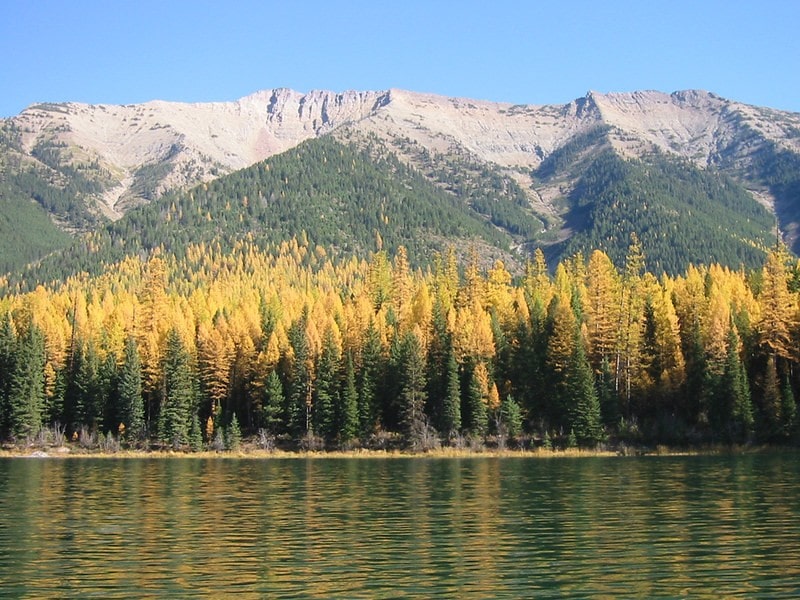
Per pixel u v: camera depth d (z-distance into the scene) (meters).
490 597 35.94
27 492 74.06
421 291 176.38
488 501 64.94
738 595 35.94
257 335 158.00
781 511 57.38
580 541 47.47
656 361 133.75
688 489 70.31
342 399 131.75
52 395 144.50
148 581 39.16
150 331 158.38
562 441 122.31
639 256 163.12
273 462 112.81
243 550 45.94
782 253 158.00
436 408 134.12
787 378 118.19
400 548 46.09
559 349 129.00
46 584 38.81
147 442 134.88
